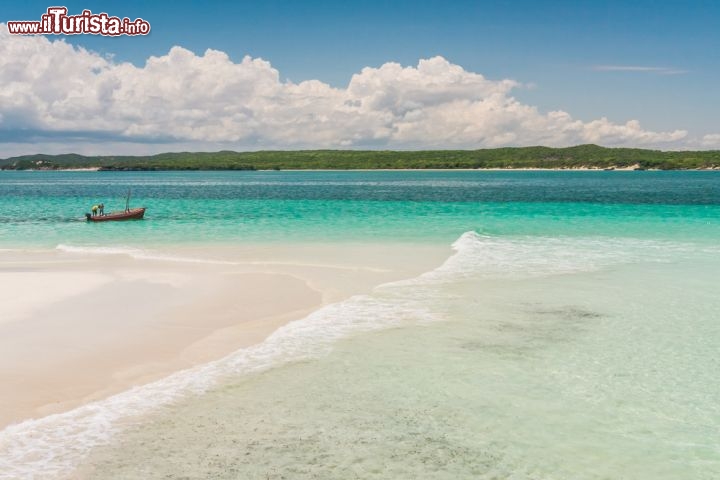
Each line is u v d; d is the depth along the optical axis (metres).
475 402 8.66
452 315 13.23
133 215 37.44
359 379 9.47
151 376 9.49
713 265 19.39
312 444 7.41
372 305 14.13
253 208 47.62
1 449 7.14
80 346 10.81
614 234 28.28
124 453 7.12
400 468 6.92
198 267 19.44
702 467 7.04
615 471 6.95
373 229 31.08
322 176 190.38
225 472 6.75
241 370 9.80
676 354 10.70
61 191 85.19
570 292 15.47
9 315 12.72
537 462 7.11
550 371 9.88
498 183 117.06
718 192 74.19
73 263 20.33
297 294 15.36
